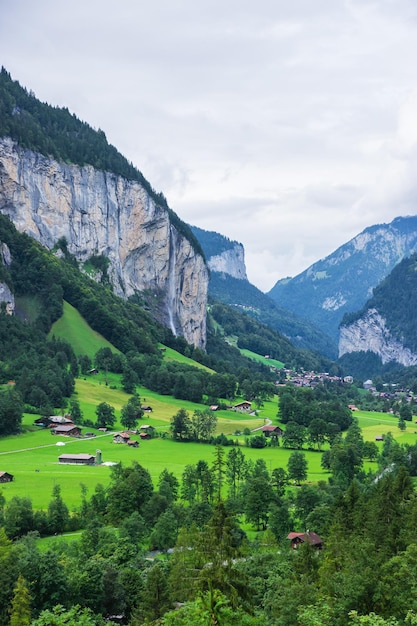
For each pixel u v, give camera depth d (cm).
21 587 8256
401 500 9931
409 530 8775
